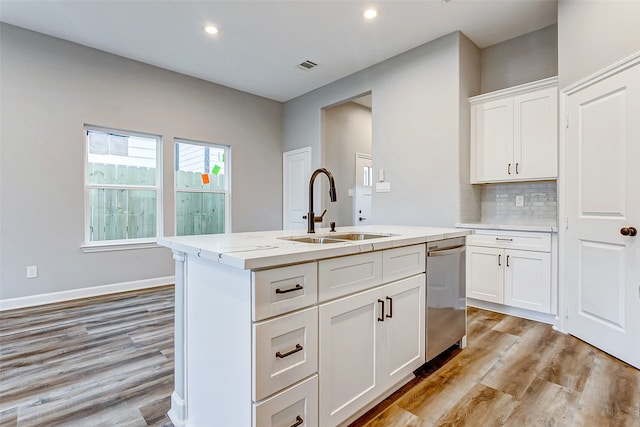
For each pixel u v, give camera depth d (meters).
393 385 1.72
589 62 2.37
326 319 1.32
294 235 1.92
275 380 1.14
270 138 5.46
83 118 3.67
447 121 3.45
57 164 3.52
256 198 5.27
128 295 3.77
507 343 2.41
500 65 3.62
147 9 3.00
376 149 4.14
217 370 1.29
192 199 4.66
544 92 3.06
